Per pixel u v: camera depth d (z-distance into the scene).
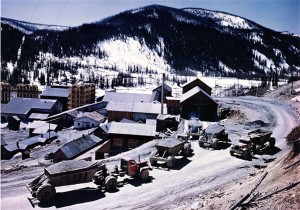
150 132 47.94
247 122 52.41
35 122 75.81
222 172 26.48
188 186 23.27
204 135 36.69
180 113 63.66
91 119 76.00
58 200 20.94
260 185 17.03
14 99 94.38
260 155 32.28
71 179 21.38
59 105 96.62
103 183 23.23
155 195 21.69
